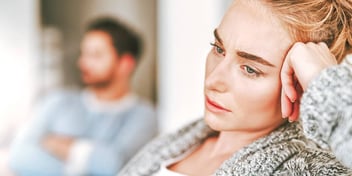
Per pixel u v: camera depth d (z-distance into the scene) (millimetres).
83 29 1848
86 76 1847
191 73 1840
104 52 1835
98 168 1786
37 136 1825
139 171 615
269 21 448
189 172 553
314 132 402
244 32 454
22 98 1855
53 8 1850
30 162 1801
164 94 1864
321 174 427
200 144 595
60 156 1806
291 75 443
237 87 465
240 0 469
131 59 1857
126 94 1844
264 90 458
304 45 433
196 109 1852
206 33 1787
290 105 452
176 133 619
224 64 469
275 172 454
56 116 1840
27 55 1858
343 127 381
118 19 1841
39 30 1852
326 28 452
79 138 1816
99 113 1834
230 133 529
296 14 445
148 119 1848
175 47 1834
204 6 1780
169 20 1836
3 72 1849
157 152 614
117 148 1809
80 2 1847
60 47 1856
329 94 390
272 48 448
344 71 394
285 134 482
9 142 1823
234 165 468
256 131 496
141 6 1842
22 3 1839
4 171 1806
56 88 1867
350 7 463
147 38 1842
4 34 1844
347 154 378
